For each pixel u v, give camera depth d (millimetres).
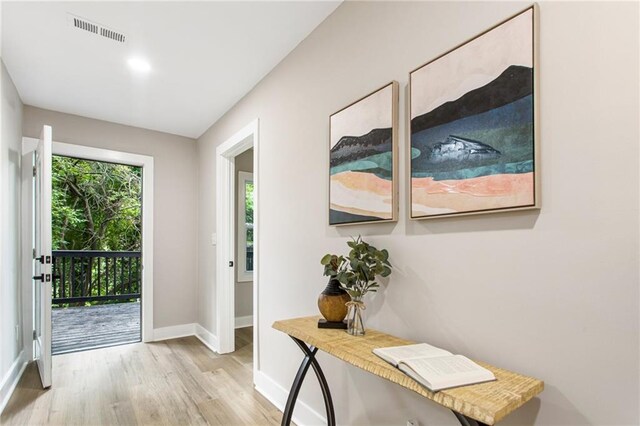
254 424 2141
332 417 1712
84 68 2592
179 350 3543
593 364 953
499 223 1179
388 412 1545
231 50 2373
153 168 3967
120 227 7121
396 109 1560
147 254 3885
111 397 2490
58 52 2371
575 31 1015
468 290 1264
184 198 4176
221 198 3555
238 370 3006
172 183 4094
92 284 5750
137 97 3107
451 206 1296
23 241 3078
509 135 1131
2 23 2047
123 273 5809
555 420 1021
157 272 3939
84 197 6840
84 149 3539
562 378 1011
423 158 1406
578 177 995
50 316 2623
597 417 942
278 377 2404
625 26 927
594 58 977
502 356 1152
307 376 2102
